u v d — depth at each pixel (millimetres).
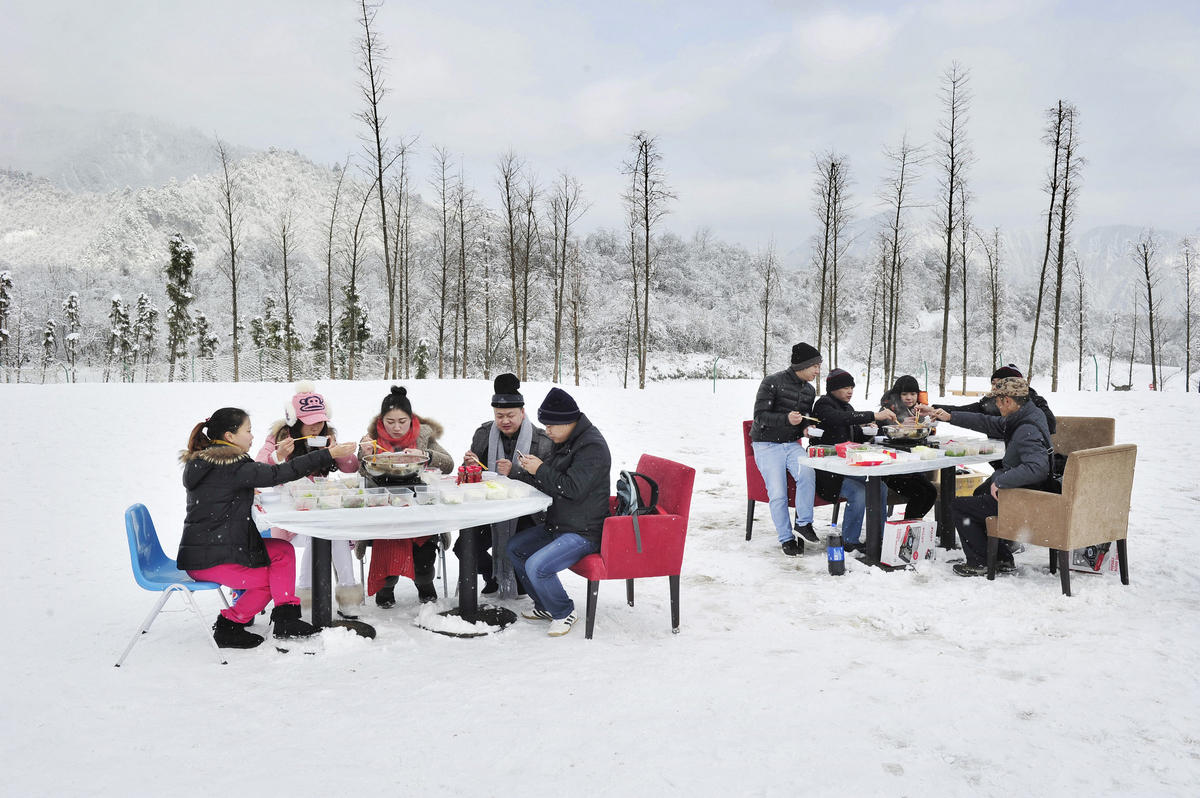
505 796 2672
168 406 14938
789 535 6414
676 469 4727
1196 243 44469
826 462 5867
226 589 5566
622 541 4375
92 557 6574
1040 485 5359
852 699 3496
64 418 13648
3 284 59531
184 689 3646
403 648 4223
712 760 2932
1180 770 2840
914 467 5758
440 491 4379
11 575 5980
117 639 4418
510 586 5176
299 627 4277
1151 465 10438
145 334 65438
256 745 3057
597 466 4516
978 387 41875
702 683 3701
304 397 4922
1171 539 6473
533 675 3814
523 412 5160
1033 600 4941
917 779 2791
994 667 3875
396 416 5035
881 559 5906
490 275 43625
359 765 2889
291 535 4773
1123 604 4867
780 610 4938
